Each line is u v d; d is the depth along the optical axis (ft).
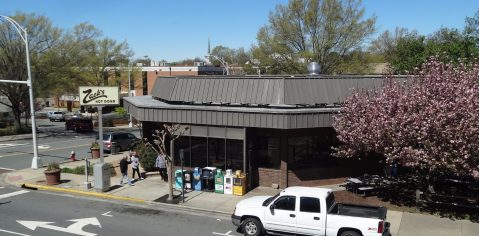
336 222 45.42
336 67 165.58
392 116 56.13
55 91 173.17
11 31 154.30
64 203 65.72
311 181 72.54
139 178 78.89
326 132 72.95
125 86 222.28
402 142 54.29
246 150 69.77
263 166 72.79
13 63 155.33
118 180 78.38
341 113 66.33
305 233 47.06
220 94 73.97
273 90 69.77
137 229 53.26
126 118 214.90
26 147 127.34
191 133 73.97
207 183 70.23
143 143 84.07
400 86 61.82
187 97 76.84
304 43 164.86
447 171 55.11
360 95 65.10
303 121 65.67
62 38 166.50
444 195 59.06
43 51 161.27
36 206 64.03
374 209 47.42
